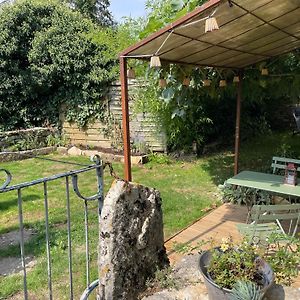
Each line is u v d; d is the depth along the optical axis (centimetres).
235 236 377
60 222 436
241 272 194
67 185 203
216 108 885
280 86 638
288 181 385
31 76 929
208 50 358
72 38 902
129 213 222
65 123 963
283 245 308
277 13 280
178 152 816
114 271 211
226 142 941
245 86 653
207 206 488
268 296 204
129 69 321
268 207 282
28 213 471
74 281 303
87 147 910
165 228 413
